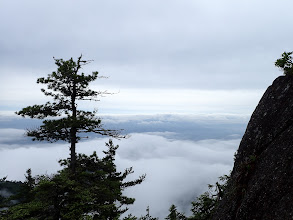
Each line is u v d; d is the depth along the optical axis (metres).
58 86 13.27
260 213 6.37
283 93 8.24
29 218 10.19
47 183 9.90
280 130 7.50
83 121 11.88
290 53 8.00
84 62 13.41
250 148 8.50
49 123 11.77
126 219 12.57
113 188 13.04
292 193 5.61
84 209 11.23
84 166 13.28
